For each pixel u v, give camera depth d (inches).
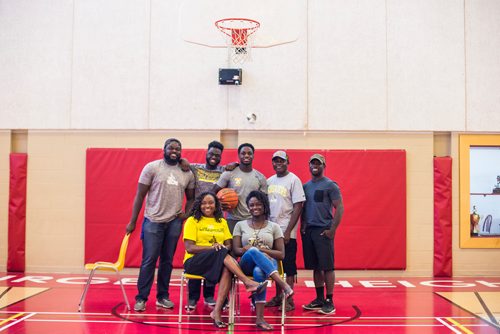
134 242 391.9
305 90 399.2
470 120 398.6
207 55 400.5
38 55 402.9
